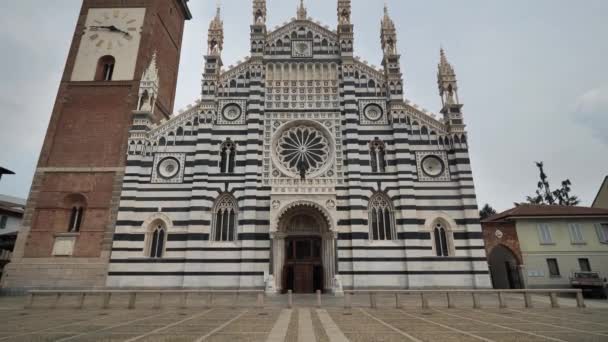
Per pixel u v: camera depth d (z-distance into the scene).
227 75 42.66
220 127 40.47
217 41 43.69
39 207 37.75
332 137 40.12
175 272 35.44
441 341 13.24
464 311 23.23
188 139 39.97
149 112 40.09
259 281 35.00
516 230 42.22
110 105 41.88
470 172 38.19
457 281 35.19
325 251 36.50
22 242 36.53
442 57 42.84
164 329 16.03
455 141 39.31
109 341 13.22
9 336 14.29
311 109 41.38
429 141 39.88
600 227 42.09
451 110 40.41
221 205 38.03
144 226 36.69
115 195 37.66
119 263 35.41
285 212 36.59
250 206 37.03
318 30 44.94
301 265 36.97
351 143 39.38
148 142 39.69
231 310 23.80
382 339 13.69
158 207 37.41
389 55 42.78
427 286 35.03
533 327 16.61
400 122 40.06
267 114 41.25
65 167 39.19
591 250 41.22
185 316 20.78
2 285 35.03
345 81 42.03
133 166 38.41
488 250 41.56
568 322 18.30
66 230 37.25
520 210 44.44
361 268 35.47
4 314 22.08
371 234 37.09
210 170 38.72
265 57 43.66
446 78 41.66
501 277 46.88
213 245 36.12
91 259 35.56
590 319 19.47
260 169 38.94
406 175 38.16
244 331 15.52
